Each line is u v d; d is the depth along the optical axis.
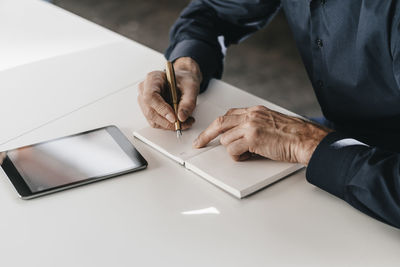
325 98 1.24
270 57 3.31
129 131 1.05
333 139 0.87
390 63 1.03
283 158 0.93
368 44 1.03
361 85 1.12
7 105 1.15
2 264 0.74
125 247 0.77
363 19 1.02
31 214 0.83
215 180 0.88
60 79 1.25
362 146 0.86
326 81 1.19
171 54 1.32
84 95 1.18
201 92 1.20
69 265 0.74
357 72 1.10
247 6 1.38
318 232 0.79
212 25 1.38
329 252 0.75
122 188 0.88
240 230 0.79
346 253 0.75
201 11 1.40
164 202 0.85
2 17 1.57
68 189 0.88
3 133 1.05
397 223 0.79
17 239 0.78
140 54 1.37
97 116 1.10
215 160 0.93
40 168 0.92
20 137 1.04
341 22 1.08
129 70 1.29
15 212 0.83
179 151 0.96
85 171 0.91
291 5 1.19
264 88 2.99
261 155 0.94
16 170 0.91
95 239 0.78
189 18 1.39
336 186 0.84
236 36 1.48
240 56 3.32
